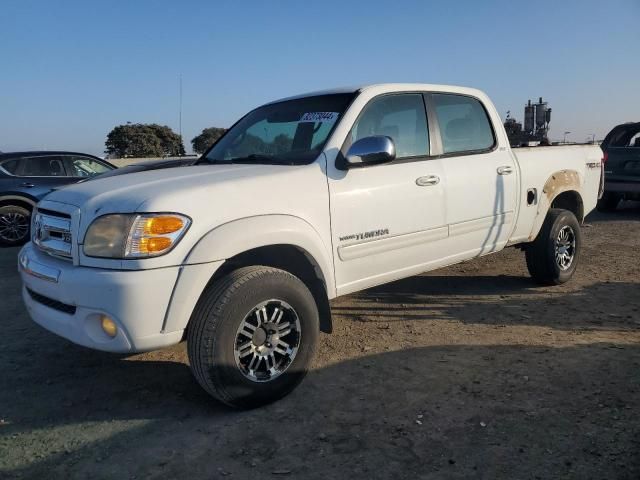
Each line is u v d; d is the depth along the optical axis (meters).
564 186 5.92
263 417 3.37
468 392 3.60
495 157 5.18
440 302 5.65
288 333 3.57
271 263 3.78
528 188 5.48
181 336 3.21
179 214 3.14
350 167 3.96
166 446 3.08
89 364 4.27
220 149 4.81
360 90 4.37
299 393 3.67
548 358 4.10
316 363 4.17
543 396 3.50
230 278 3.30
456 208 4.73
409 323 5.03
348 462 2.88
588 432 3.06
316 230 3.75
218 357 3.22
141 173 4.01
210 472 2.83
